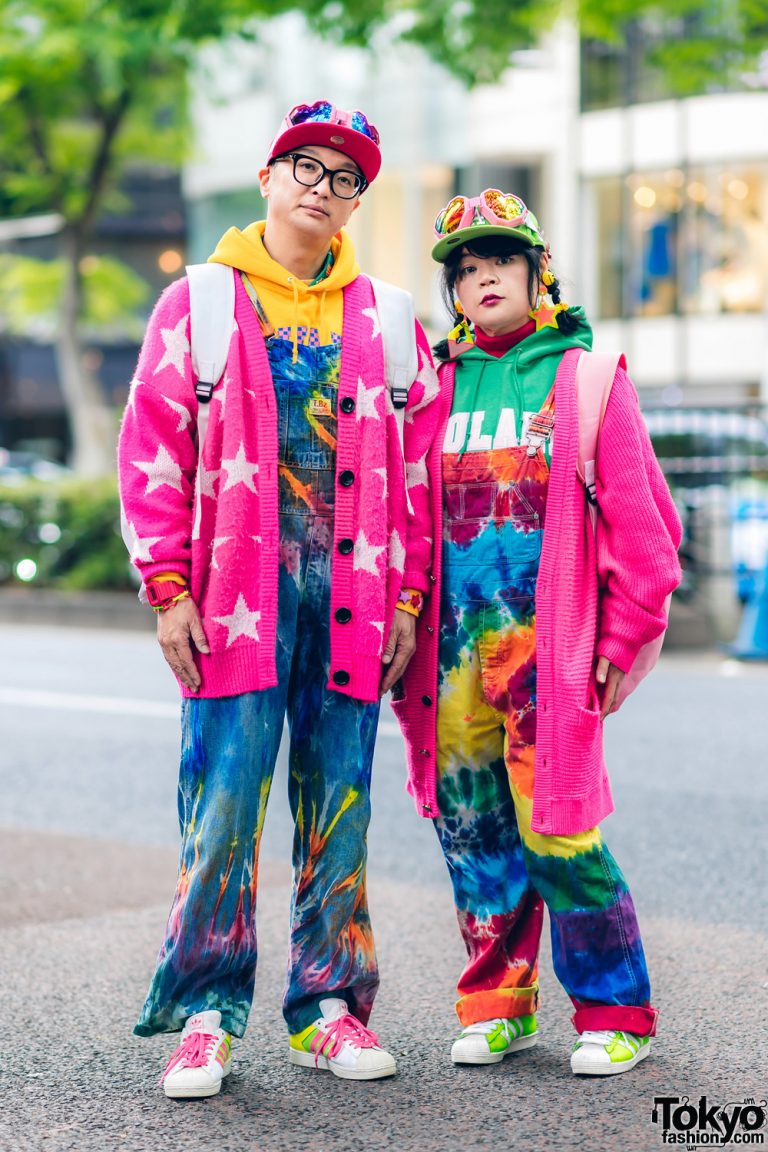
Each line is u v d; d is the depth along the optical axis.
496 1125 2.82
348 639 3.08
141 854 5.22
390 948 4.05
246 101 28.61
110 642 12.05
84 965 3.93
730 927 4.23
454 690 3.20
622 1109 2.89
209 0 13.62
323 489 3.07
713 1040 3.28
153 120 21.88
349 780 3.12
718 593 11.05
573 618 3.08
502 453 3.14
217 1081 2.99
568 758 3.06
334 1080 3.09
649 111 25.75
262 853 5.24
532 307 3.22
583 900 3.10
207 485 3.03
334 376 3.09
